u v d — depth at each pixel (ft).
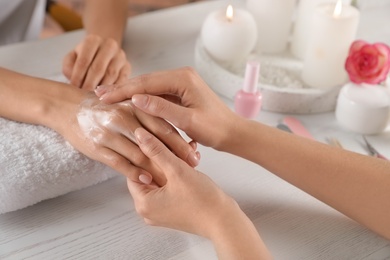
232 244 1.77
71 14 4.07
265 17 3.00
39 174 2.02
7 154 2.02
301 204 2.18
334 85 2.77
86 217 2.06
